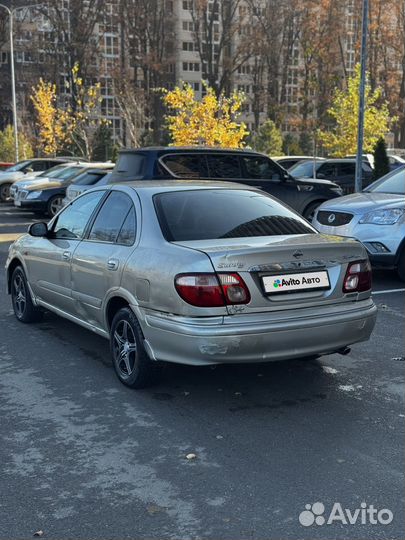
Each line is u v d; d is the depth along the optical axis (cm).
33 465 371
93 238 551
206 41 6047
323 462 373
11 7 5497
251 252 429
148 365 473
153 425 427
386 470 364
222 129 2856
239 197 541
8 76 5484
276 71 6272
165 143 5284
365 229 884
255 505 326
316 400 473
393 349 604
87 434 413
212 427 424
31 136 4659
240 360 425
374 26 5662
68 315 596
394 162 2583
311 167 1981
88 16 5759
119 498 333
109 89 6119
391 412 450
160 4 6041
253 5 6062
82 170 1889
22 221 1814
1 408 457
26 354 584
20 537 300
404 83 5925
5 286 905
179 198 516
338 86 6372
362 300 481
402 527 308
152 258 455
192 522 311
